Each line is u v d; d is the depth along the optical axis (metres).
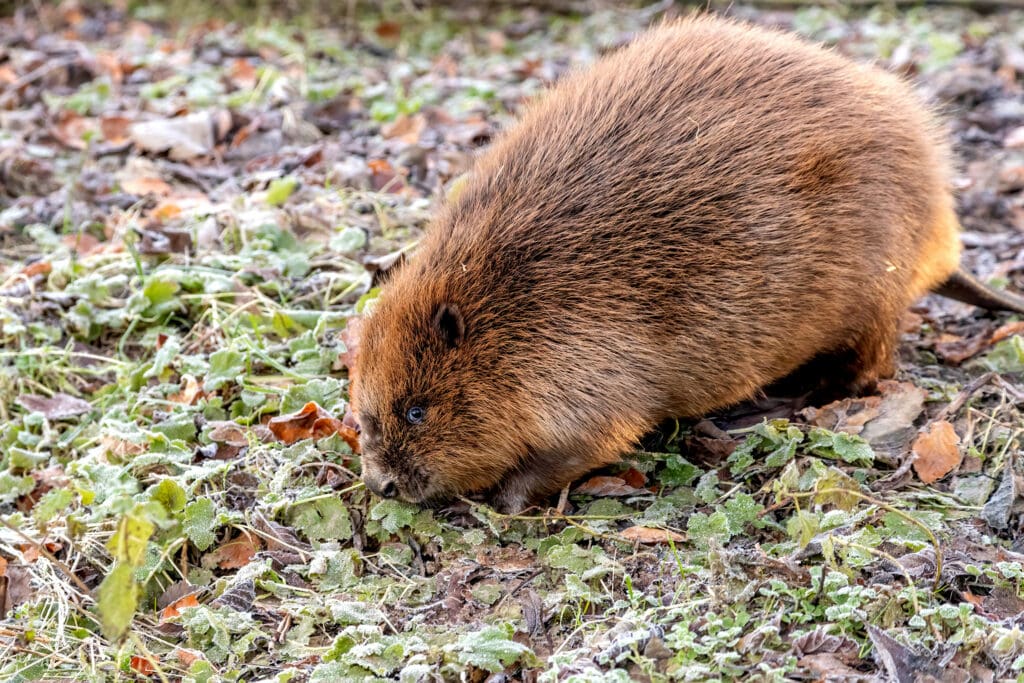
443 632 6.39
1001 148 12.77
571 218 7.04
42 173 11.55
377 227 10.33
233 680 6.16
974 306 9.27
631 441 7.25
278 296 9.30
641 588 6.55
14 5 17.42
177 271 9.12
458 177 10.34
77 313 8.95
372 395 7.04
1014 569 6.26
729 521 6.74
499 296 6.93
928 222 7.99
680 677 5.80
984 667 5.82
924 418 7.75
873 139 7.56
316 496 7.25
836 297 7.51
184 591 6.89
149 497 6.97
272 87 13.64
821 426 7.66
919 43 15.59
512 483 7.23
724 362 7.26
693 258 7.04
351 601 6.67
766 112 7.39
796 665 5.85
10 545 7.13
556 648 6.30
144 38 16.27
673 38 7.93
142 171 11.47
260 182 11.20
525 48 16.02
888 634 5.88
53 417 8.18
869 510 6.62
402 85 14.33
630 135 7.27
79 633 6.59
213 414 8.03
